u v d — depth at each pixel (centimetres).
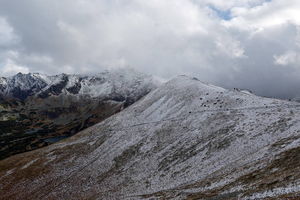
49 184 9306
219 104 10450
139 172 8169
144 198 6000
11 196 9131
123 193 7200
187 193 5294
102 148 10756
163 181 7062
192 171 6888
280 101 9256
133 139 10406
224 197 4284
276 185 3862
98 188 8119
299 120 7094
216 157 7056
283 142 5850
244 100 10100
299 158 4547
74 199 7944
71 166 10131
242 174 5069
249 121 8238
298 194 3306
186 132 9356
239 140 7344
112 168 9056
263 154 5672
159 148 9081
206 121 9488
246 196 3931
